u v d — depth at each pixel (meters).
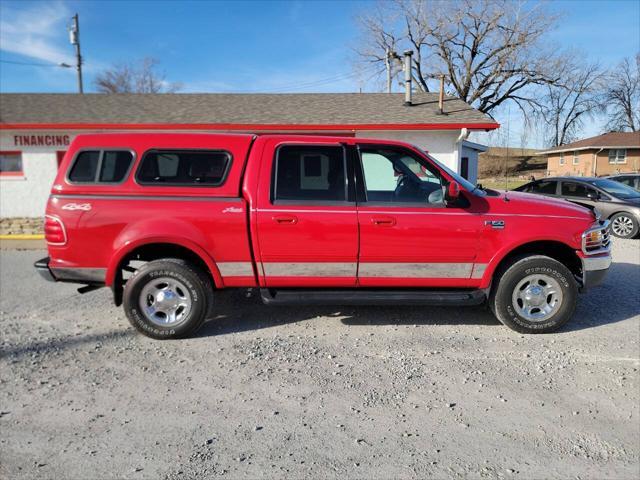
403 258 4.28
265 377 3.54
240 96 15.73
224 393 3.29
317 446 2.67
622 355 3.87
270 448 2.65
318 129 12.39
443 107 13.91
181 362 3.82
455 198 4.14
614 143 36.22
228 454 2.60
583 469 2.46
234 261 4.28
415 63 33.47
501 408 3.07
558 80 32.72
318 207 4.21
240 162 4.28
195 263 4.49
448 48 32.41
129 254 4.33
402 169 4.41
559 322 4.33
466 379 3.48
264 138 4.35
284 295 4.34
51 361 3.85
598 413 2.99
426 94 16.02
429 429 2.84
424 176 4.46
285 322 4.79
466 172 18.66
